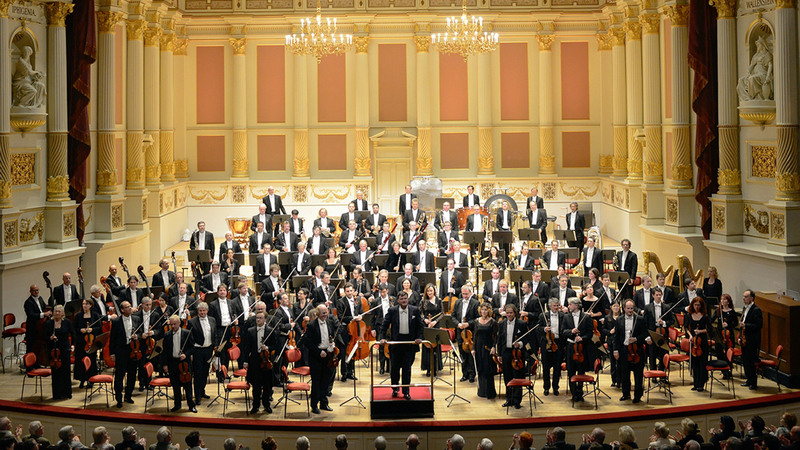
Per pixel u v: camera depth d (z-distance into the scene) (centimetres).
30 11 1694
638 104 2306
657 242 2036
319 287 1530
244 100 2562
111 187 1991
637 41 2305
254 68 2578
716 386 1389
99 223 1967
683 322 1419
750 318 1360
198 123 2580
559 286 1516
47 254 1681
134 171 2125
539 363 1496
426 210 2458
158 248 2262
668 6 1977
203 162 2589
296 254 1761
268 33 2562
